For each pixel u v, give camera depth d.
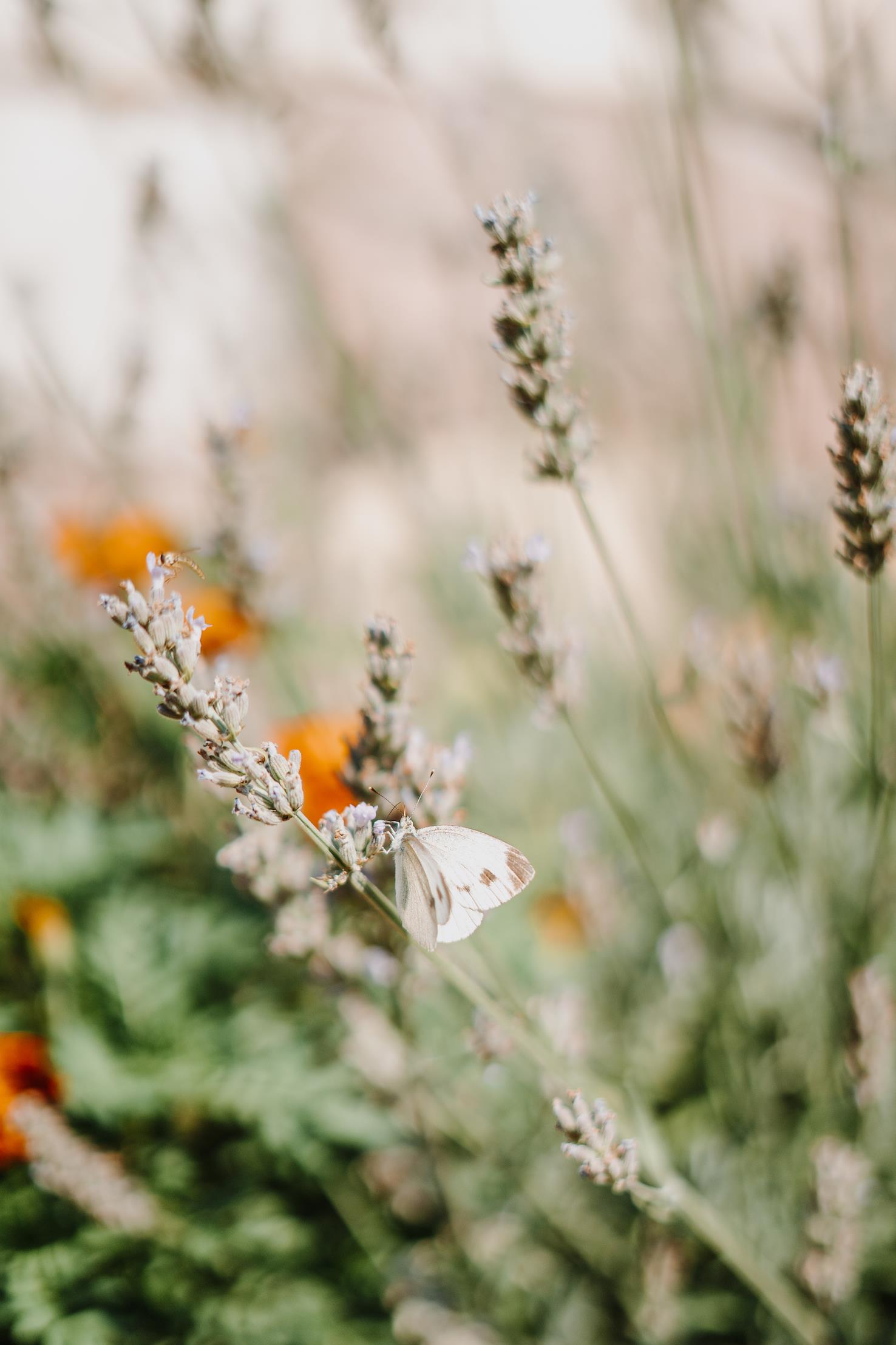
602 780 0.38
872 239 0.50
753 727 0.41
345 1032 0.41
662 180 0.46
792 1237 0.45
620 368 0.62
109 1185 0.38
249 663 0.59
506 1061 0.43
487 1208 0.46
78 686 0.54
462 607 0.62
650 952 0.54
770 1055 0.49
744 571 0.50
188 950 0.43
